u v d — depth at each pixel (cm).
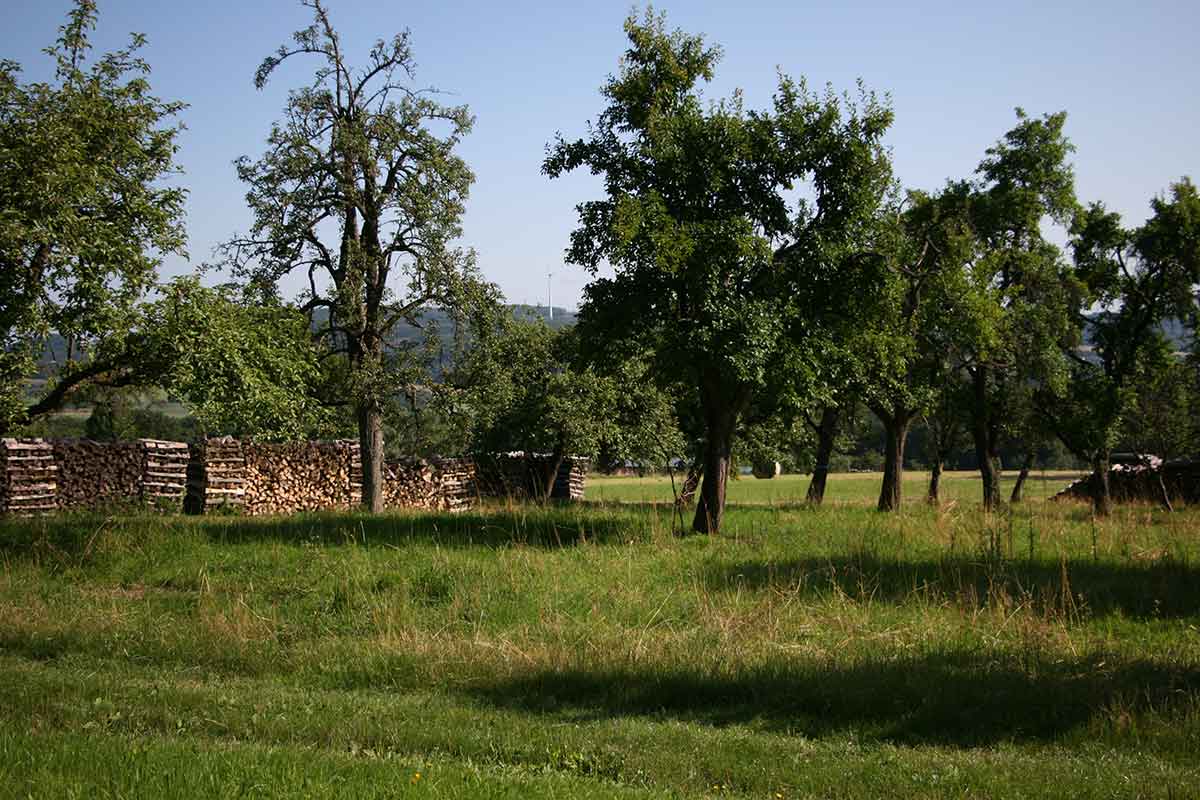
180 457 2644
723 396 1973
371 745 718
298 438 2178
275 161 2477
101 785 564
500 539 1719
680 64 1955
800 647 1008
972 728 773
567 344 3266
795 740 748
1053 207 3250
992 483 3278
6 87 1655
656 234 1709
